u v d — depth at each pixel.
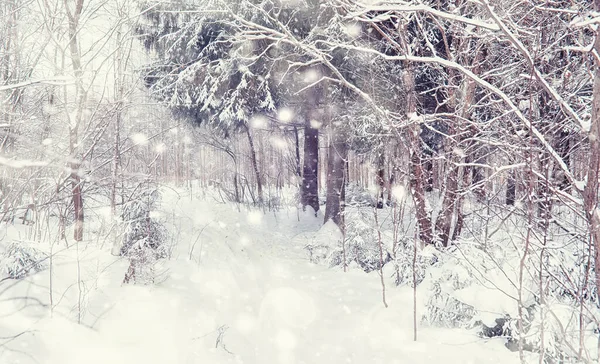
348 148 12.14
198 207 8.34
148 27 10.29
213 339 3.56
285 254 8.59
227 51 10.34
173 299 4.10
